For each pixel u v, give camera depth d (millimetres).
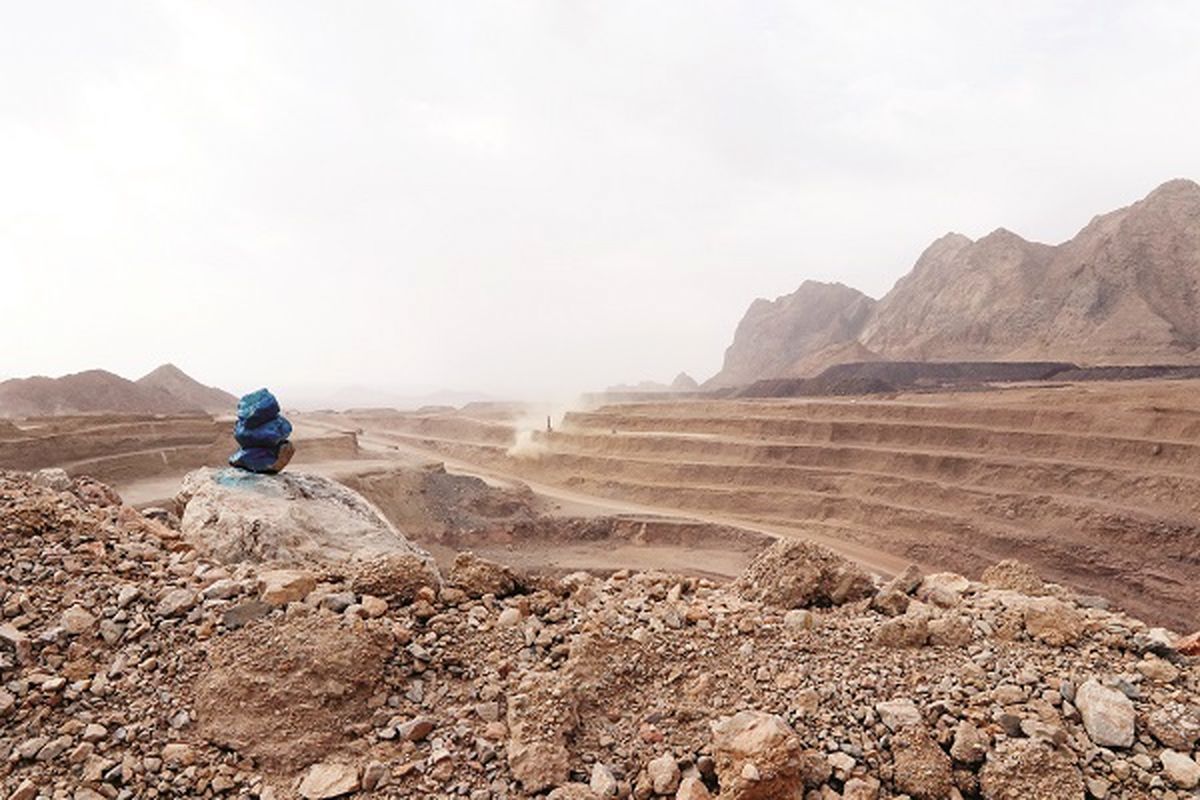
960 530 55219
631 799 4848
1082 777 4754
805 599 7863
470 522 58031
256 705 5336
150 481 49656
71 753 4910
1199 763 4852
